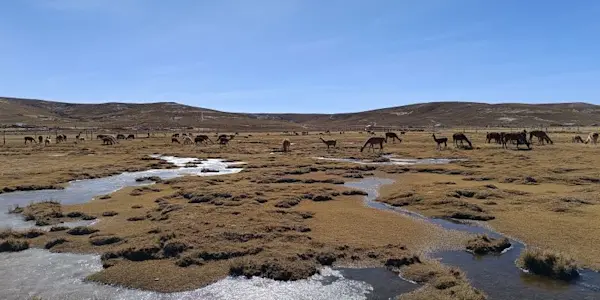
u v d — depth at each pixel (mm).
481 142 75125
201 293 12469
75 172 39438
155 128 199375
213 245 16078
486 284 12961
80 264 14844
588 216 20688
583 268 14086
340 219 20859
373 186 31953
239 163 49312
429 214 22172
